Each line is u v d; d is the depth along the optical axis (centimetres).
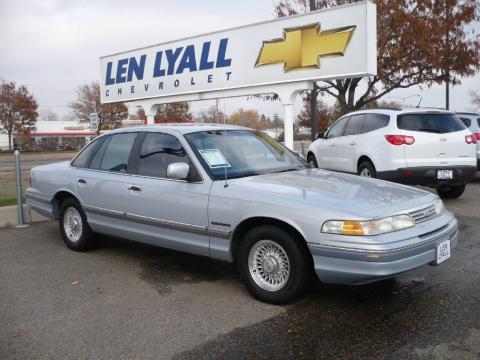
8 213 792
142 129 560
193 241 473
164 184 495
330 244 377
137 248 636
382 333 360
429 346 337
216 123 595
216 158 487
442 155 851
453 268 509
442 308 402
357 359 323
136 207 522
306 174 498
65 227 636
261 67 1088
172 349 348
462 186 937
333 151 1055
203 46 1203
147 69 1362
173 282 495
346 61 958
